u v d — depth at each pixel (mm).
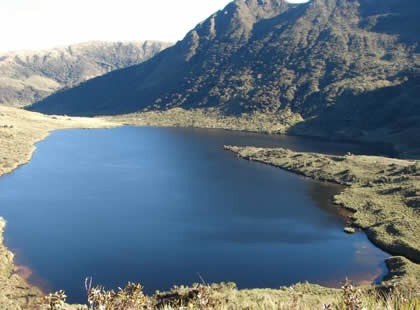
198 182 71750
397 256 38344
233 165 87875
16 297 29406
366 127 131500
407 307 4547
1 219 49281
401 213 49812
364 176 71000
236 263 38719
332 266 38000
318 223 50344
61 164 84750
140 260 39031
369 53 183625
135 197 61062
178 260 39250
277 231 47469
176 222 50188
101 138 127625
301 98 165375
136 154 99250
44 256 39406
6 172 75500
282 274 36438
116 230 46969
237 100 181375
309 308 5410
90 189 65000
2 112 151500
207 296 6273
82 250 41094
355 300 4789
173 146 112938
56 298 5410
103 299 5371
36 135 124375
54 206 55531
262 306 5844
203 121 169500
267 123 154250
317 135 135875
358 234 46531
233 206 57344
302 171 79875
